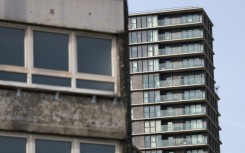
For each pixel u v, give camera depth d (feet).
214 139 613.93
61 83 71.41
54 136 69.82
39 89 70.28
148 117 607.78
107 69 73.36
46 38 72.13
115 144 71.87
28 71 70.54
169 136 599.98
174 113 605.31
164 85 615.16
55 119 70.18
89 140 71.00
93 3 74.43
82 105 71.46
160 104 609.83
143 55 629.10
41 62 71.26
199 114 599.57
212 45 648.79
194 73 618.03
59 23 72.64
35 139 69.15
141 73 623.36
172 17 634.02
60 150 69.72
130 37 635.66
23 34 71.51
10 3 71.51
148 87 617.62
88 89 72.08
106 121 71.77
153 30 633.61
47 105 70.28
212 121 614.34
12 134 68.54
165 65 622.13
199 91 609.83
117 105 72.59
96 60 73.15
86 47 73.26
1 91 69.15
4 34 70.95
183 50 625.00
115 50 74.08
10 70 70.08
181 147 591.78
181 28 631.56
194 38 625.82
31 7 72.18
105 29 74.13
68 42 72.69
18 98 69.51
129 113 73.46
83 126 70.95
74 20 73.36
